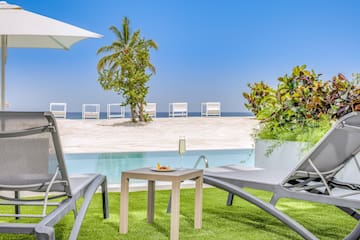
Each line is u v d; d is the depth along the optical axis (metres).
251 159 8.97
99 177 3.53
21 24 4.04
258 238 3.26
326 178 3.43
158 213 4.05
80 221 2.76
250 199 3.23
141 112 22.86
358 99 5.27
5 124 2.45
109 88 23.69
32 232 2.30
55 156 2.60
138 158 9.15
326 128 5.19
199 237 3.27
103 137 16.16
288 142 5.42
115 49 23.88
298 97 5.68
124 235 3.30
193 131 18.25
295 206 4.43
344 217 3.97
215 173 3.75
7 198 3.05
